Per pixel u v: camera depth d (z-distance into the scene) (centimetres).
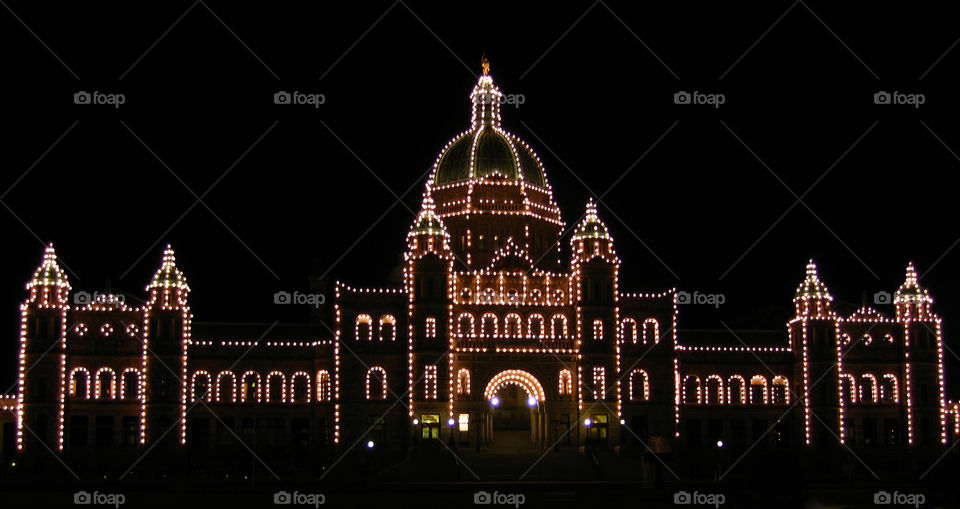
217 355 12588
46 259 12288
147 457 12038
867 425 13238
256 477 11169
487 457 11381
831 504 8338
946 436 13238
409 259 12338
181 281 12594
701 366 13188
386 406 12169
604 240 12669
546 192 13925
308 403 12662
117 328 12394
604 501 8575
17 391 13088
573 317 12562
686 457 12481
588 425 12238
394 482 10300
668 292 12838
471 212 13300
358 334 12288
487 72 14250
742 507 6209
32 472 11731
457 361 12262
